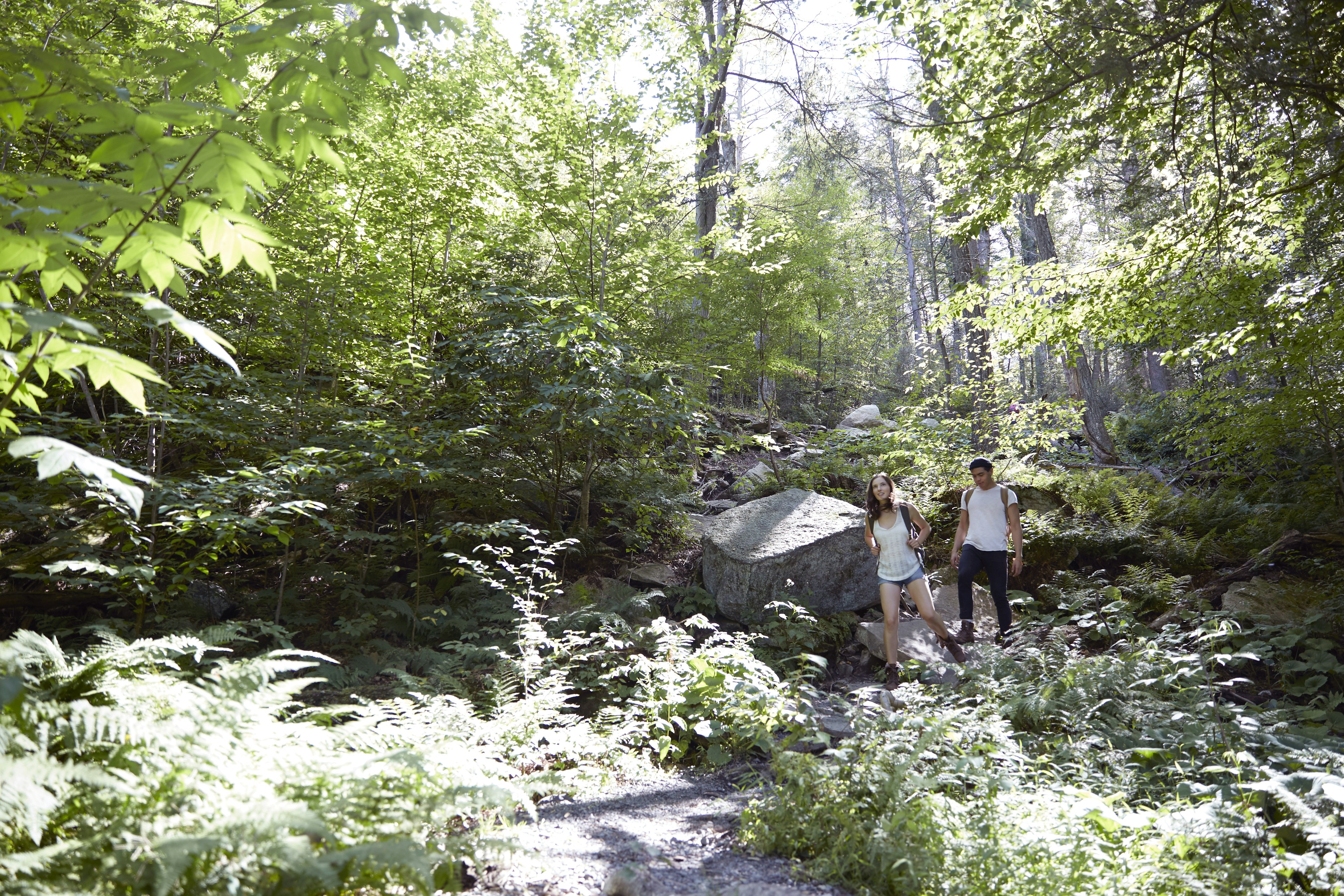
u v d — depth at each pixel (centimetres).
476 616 661
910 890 289
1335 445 812
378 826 244
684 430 811
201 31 577
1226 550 832
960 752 401
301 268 752
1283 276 776
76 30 475
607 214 880
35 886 183
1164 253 744
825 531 734
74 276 221
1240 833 312
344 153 754
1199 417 917
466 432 650
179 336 720
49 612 570
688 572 825
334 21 252
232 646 564
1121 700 505
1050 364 2291
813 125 1534
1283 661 559
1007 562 686
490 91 881
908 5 652
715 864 315
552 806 377
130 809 217
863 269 2519
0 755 202
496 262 901
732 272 1248
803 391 2214
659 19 914
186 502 525
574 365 746
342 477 640
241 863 206
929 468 1010
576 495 885
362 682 554
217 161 220
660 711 490
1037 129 636
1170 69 570
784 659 627
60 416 559
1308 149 574
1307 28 486
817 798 349
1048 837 300
